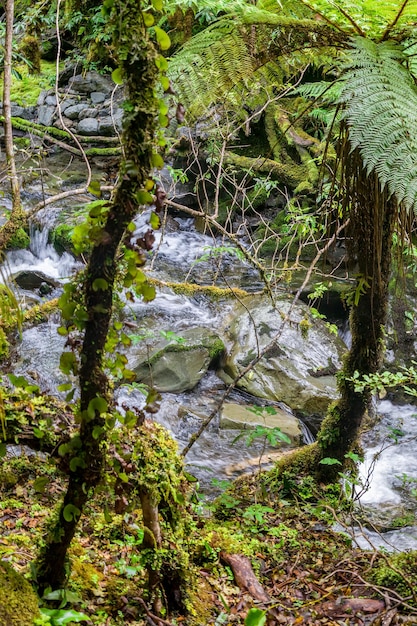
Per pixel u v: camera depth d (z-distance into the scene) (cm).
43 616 180
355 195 331
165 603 234
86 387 184
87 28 1019
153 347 569
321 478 391
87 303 178
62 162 940
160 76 172
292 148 780
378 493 449
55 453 197
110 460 198
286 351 582
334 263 706
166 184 823
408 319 613
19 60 1065
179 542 236
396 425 554
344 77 271
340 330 665
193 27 734
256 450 485
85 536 282
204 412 534
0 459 307
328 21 295
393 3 279
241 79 291
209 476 451
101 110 998
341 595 286
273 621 262
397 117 242
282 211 763
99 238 174
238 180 792
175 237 805
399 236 354
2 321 227
